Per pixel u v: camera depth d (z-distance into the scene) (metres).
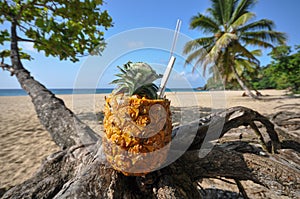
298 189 1.25
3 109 10.45
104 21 5.59
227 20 16.80
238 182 2.04
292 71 20.34
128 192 1.25
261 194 2.52
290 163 1.52
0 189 2.63
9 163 3.45
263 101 14.73
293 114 4.05
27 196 1.37
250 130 2.45
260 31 16.44
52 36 5.16
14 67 4.60
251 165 1.39
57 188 1.47
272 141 1.81
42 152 3.97
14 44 4.81
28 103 14.81
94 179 1.22
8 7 4.80
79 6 5.09
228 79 21.03
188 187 1.27
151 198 1.24
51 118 2.72
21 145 4.36
